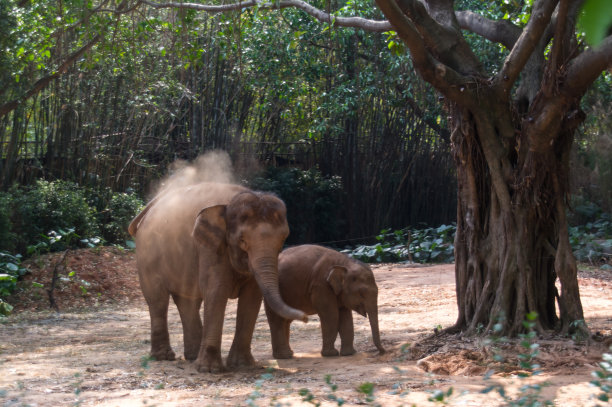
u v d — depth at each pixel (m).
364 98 22.94
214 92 21.48
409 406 4.28
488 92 7.00
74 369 6.30
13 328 10.16
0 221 14.41
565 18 6.32
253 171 23.36
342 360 6.68
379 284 14.72
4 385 5.50
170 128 20.41
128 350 7.82
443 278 15.09
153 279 6.83
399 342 7.52
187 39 13.49
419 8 7.18
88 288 13.65
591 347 6.24
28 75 15.32
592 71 6.36
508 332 6.85
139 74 17.81
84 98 18.66
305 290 7.15
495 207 7.18
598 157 24.42
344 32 20.19
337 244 25.42
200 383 5.46
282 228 5.71
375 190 25.73
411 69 21.83
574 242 19.05
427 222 26.77
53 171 18.61
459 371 5.67
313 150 25.27
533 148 6.84
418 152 26.31
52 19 14.08
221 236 5.81
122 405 4.64
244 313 6.22
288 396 4.77
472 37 20.25
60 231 15.91
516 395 4.48
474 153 7.32
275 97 22.53
